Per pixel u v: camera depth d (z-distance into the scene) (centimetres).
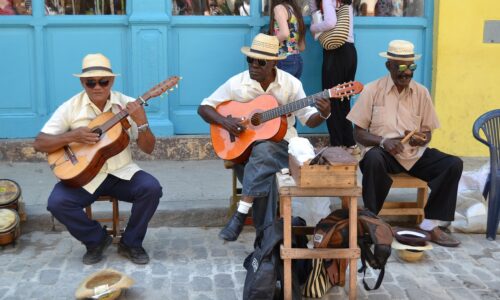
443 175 422
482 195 467
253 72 412
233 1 591
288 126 431
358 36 602
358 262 403
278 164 396
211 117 419
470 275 387
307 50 600
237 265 398
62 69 583
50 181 524
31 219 450
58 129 386
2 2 571
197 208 466
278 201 413
